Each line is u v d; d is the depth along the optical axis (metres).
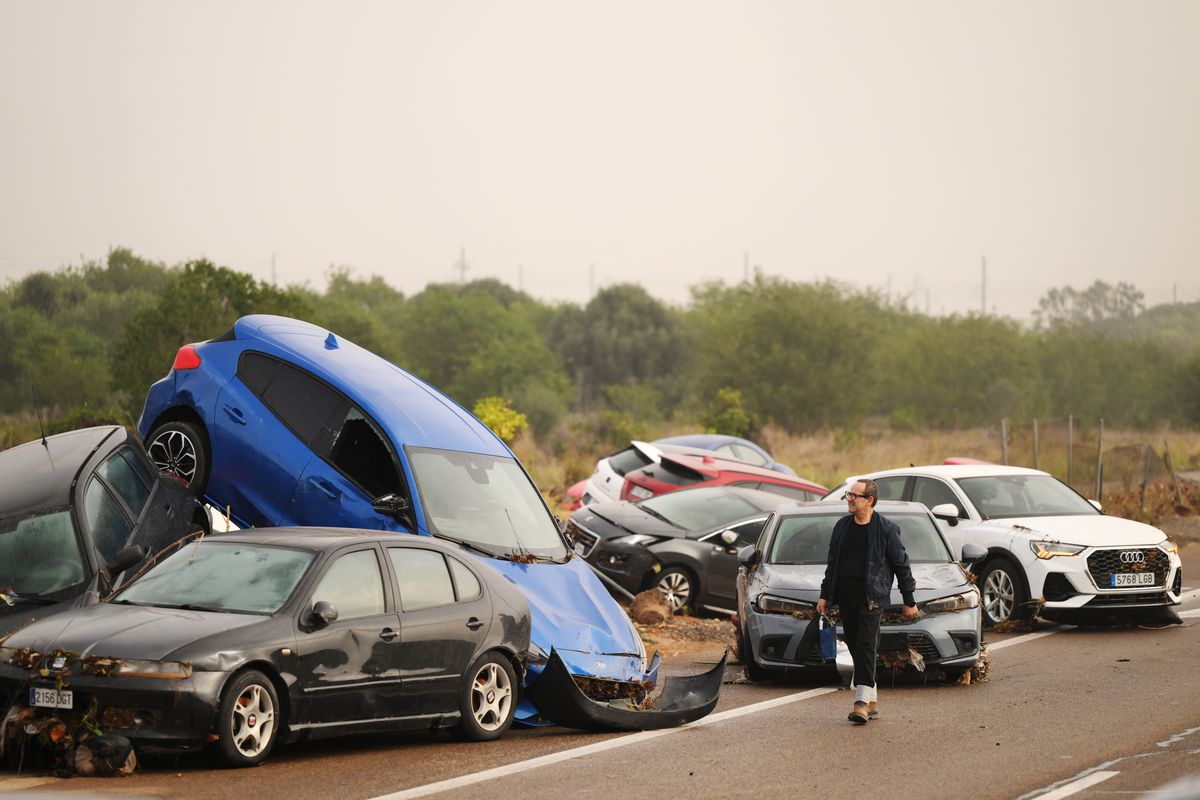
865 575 18.52
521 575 20.30
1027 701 20.11
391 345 118.88
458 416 23.61
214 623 14.77
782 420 118.00
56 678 14.11
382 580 16.31
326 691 15.19
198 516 22.11
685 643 27.45
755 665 22.53
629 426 81.88
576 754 16.20
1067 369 134.88
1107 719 18.38
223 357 23.94
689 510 32.12
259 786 13.71
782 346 119.31
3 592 17.14
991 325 139.00
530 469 62.44
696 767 15.34
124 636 14.40
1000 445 77.06
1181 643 26.39
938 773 14.93
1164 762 15.34
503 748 16.69
